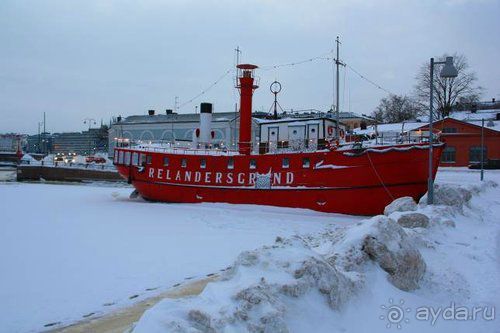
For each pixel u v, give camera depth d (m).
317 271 7.24
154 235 19.61
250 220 24.19
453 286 9.27
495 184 35.69
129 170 34.91
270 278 7.03
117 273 12.98
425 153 23.67
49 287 11.58
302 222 23.45
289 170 27.64
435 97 83.19
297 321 6.45
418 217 13.95
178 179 32.34
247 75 31.52
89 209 29.45
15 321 9.20
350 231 9.63
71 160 82.00
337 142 26.75
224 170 30.23
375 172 24.83
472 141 58.72
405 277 8.81
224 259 14.83
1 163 97.62
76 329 8.62
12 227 21.75
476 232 15.08
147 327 5.37
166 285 11.73
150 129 77.44
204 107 36.31
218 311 5.95
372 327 7.11
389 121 95.88
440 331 7.28
